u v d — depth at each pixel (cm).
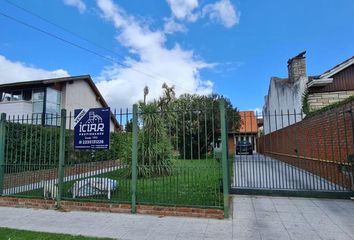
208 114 807
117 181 775
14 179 757
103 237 484
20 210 680
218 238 475
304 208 646
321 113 1007
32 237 485
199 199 694
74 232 514
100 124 691
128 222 570
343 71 1347
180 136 926
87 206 663
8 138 777
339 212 608
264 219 572
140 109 1005
